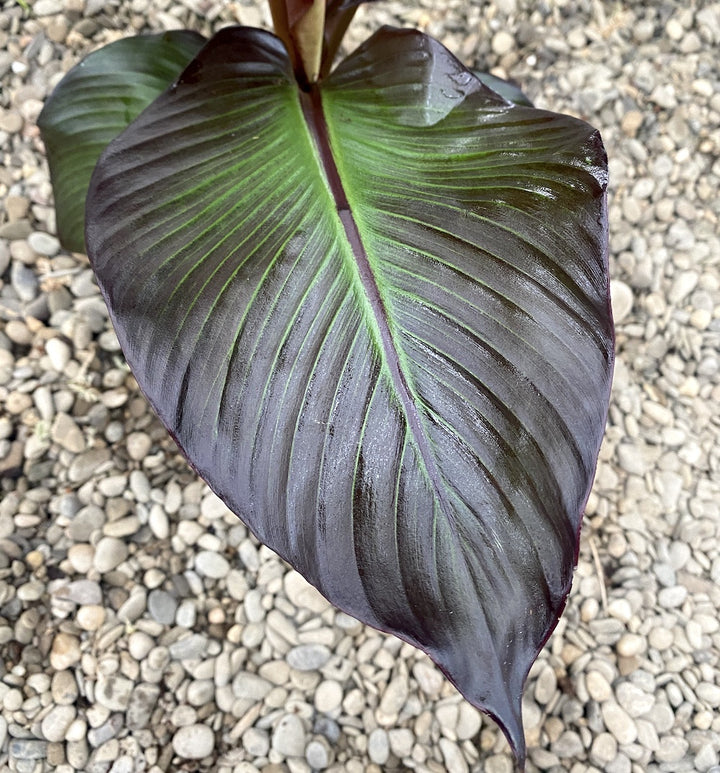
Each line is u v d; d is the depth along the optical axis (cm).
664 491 40
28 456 38
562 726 36
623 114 47
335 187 26
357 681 36
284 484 23
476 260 24
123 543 38
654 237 45
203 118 26
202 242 24
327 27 31
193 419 23
